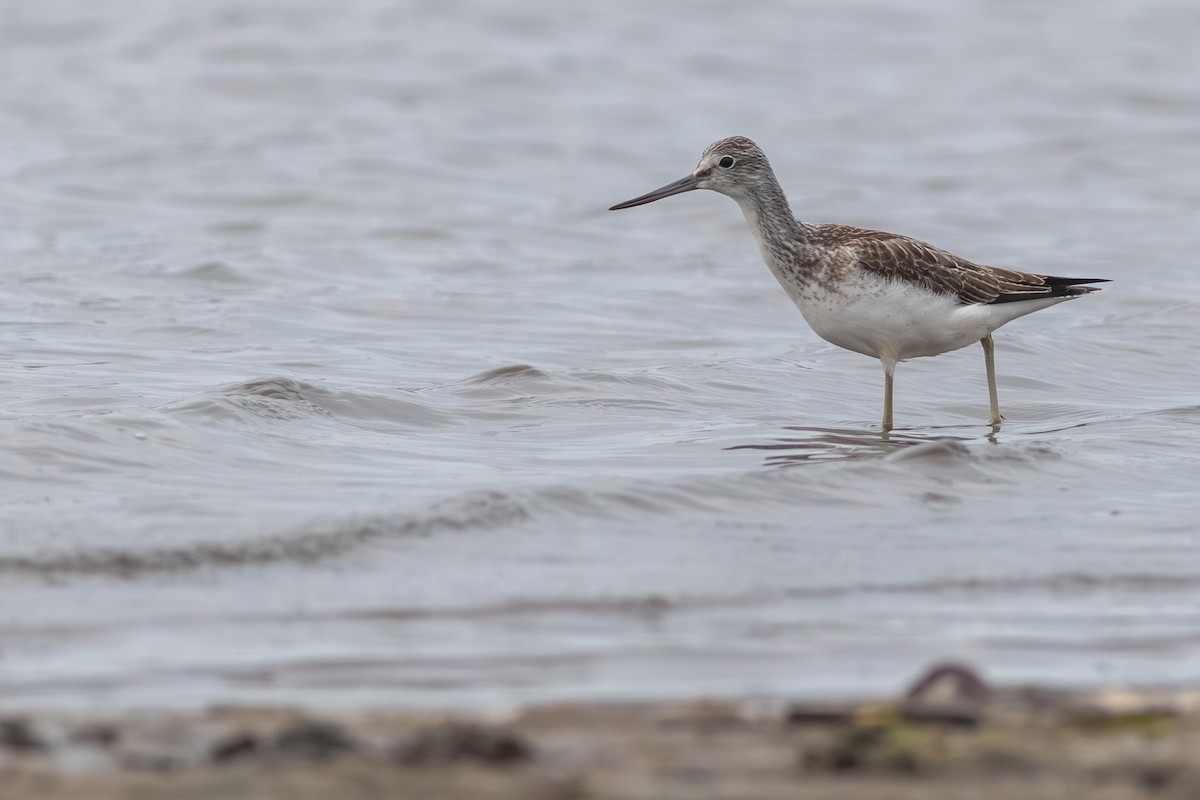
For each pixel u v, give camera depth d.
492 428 15.17
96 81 39.06
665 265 25.16
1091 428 15.76
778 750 7.13
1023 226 28.58
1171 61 45.81
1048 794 6.62
